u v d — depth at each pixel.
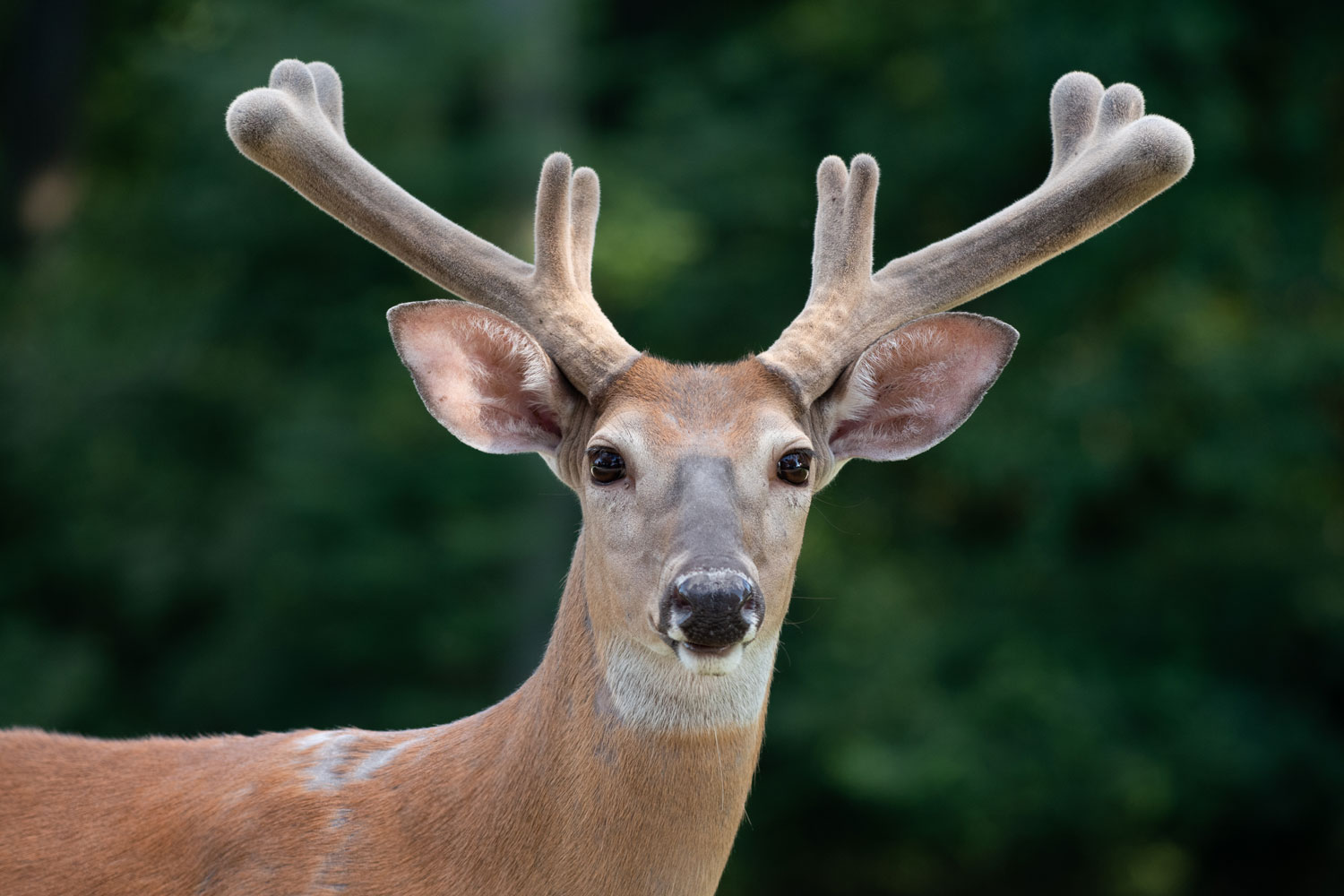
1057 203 5.59
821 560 19.50
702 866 4.79
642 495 4.75
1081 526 20.03
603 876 4.75
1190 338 18.95
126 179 25.20
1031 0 18.78
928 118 20.23
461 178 18.55
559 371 5.19
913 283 5.48
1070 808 18.38
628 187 18.89
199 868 5.09
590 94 21.31
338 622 18.69
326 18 18.66
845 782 17.98
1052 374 19.38
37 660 19.48
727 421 4.86
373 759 5.18
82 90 25.02
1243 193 19.03
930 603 19.73
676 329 20.12
